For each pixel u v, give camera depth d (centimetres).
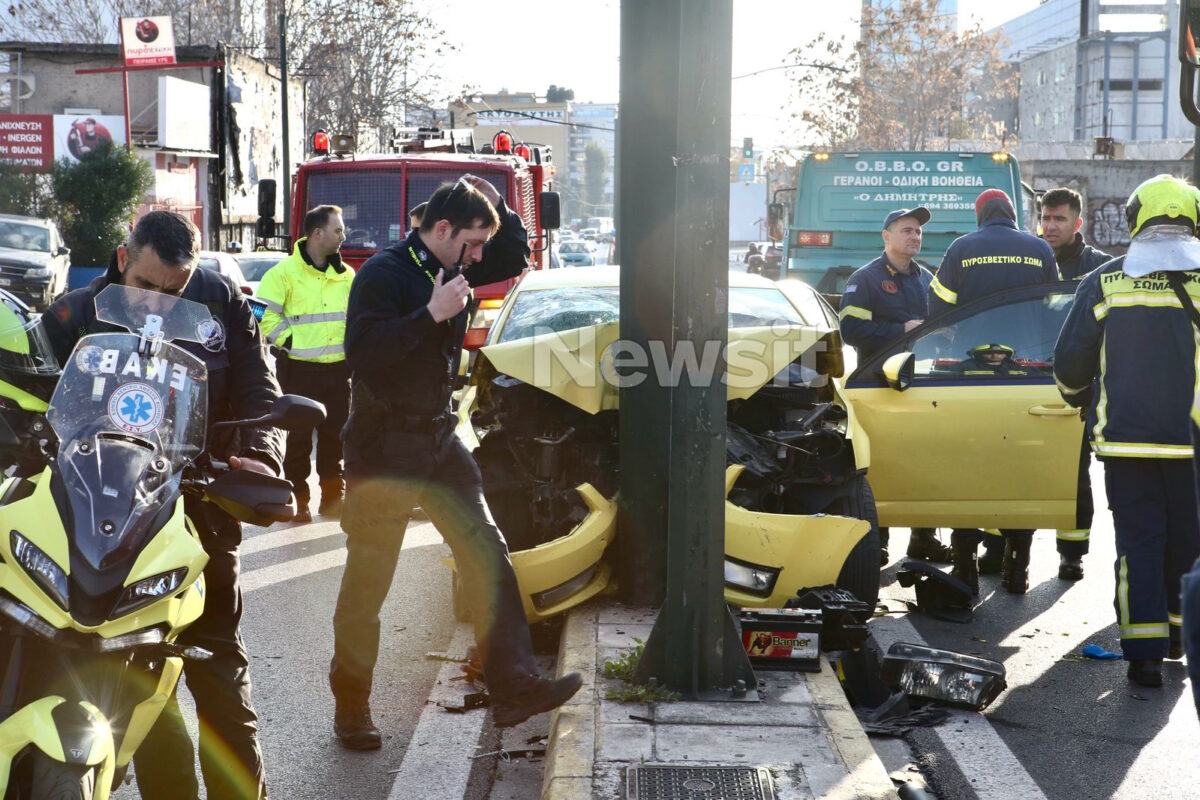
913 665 533
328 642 617
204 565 333
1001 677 532
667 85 558
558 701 431
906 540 858
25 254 2330
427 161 1420
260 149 4381
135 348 350
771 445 609
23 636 317
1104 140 5406
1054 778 460
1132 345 561
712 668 477
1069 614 677
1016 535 712
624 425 580
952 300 775
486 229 452
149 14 4772
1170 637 594
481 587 447
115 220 2961
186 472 367
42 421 343
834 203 1778
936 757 477
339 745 489
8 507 318
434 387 450
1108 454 562
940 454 661
